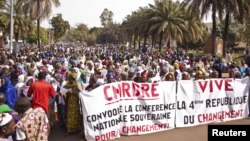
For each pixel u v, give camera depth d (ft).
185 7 138.62
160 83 35.04
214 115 38.70
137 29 221.05
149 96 34.37
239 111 40.68
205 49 232.53
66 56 101.55
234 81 40.09
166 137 32.89
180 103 36.29
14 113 20.92
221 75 66.95
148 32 204.03
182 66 61.11
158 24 185.68
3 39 221.66
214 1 123.85
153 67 60.29
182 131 35.01
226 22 131.03
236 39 303.07
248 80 41.09
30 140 19.77
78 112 33.27
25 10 173.99
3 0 206.49
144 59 94.53
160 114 35.06
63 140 31.63
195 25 189.57
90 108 31.09
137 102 33.78
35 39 301.63
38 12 171.94
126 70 55.26
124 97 33.17
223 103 39.34
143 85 34.09
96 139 31.30
